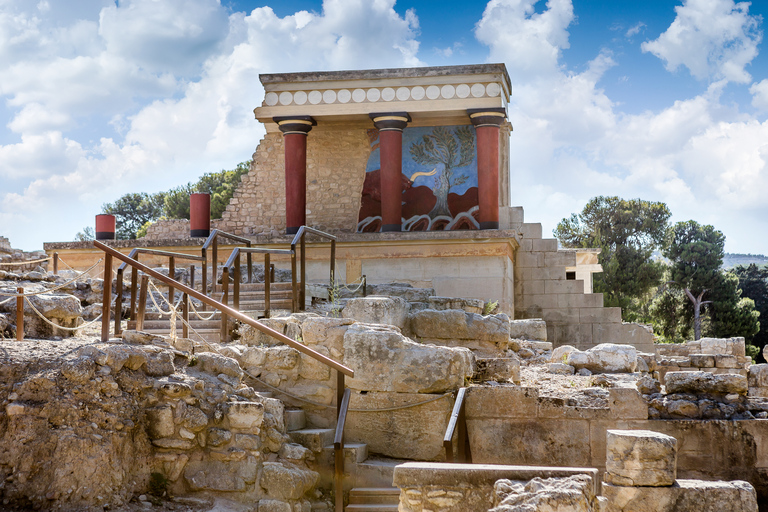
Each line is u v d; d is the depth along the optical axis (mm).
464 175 21266
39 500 6914
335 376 9594
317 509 8461
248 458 8102
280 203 21797
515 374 10070
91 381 7570
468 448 8938
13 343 8047
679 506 6535
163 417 7887
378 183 21609
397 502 8508
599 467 8820
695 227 46188
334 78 20031
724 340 17562
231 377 8891
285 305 12195
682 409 8836
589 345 19688
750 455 8594
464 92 19594
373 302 11273
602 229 44219
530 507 5633
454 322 12102
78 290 13250
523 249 20234
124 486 7426
